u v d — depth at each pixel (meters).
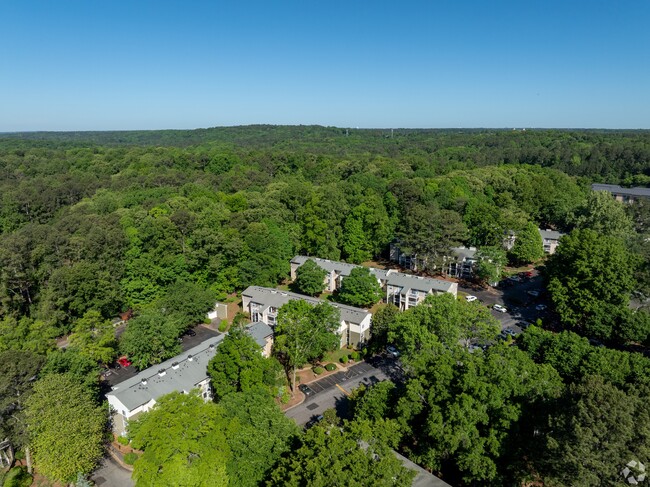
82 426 44.31
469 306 60.66
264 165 190.75
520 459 38.31
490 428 39.44
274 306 78.19
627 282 68.94
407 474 33.56
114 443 53.06
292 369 67.19
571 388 38.06
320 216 106.88
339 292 87.25
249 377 50.78
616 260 70.12
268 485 34.78
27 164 187.12
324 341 61.38
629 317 64.94
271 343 70.19
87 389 51.94
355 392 53.03
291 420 44.16
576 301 71.44
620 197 146.50
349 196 121.81
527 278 102.62
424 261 101.00
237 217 98.69
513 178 147.88
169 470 36.12
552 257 82.00
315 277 87.19
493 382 42.28
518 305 88.06
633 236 93.19
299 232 107.12
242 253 91.88
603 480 31.97
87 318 65.00
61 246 83.44
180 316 72.75
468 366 43.81
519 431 39.59
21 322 62.00
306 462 33.59
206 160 199.00
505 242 110.31
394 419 44.16
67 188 142.50
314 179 177.25
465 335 58.69
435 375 43.88
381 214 108.06
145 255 83.69
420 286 84.69
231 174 168.38
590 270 70.75
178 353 66.12
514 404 40.72
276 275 94.88
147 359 62.66
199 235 86.69
